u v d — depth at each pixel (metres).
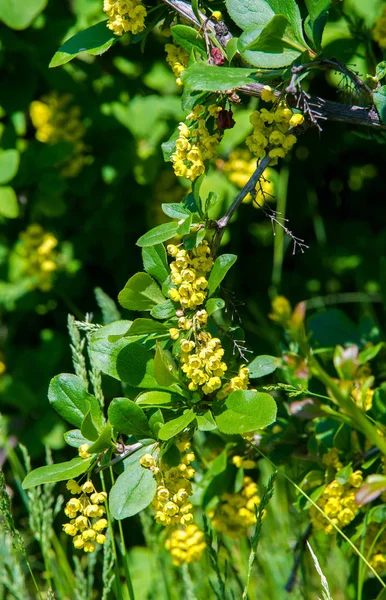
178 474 0.88
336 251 1.62
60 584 1.14
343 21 1.17
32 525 1.05
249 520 1.04
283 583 1.13
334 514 0.98
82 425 0.87
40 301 1.48
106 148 1.41
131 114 1.38
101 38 0.94
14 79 1.34
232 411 0.87
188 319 0.88
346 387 0.81
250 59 0.86
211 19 0.90
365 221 1.65
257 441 1.03
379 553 1.01
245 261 1.62
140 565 1.26
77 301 1.54
